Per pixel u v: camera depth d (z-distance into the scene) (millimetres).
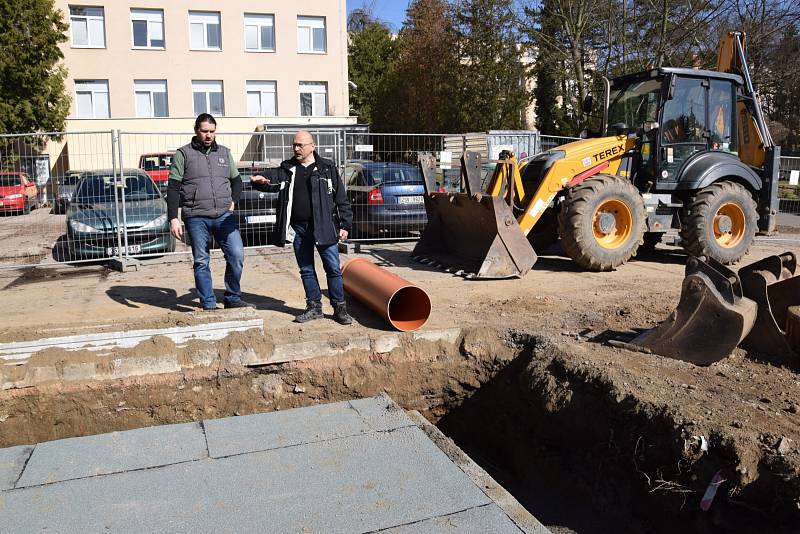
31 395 4809
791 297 5277
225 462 3984
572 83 27062
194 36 25453
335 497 3578
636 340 5293
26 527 3275
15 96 21578
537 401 5152
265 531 3246
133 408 5027
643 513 4141
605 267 8391
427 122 29266
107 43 24438
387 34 41750
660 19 21656
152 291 7508
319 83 27109
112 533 3225
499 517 3393
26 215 9695
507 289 7418
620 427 4375
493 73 26750
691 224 8891
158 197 9930
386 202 10734
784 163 17609
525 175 8953
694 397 4305
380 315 5969
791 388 4496
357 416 4703
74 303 6953
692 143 8930
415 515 3406
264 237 10586
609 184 8211
